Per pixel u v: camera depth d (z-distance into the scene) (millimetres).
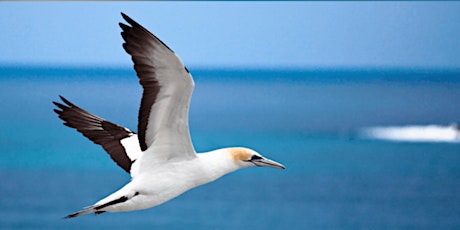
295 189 40875
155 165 10672
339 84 183000
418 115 78938
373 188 41125
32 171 45125
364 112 89000
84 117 12164
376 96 129125
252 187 41188
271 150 58406
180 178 10750
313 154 54719
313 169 47656
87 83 180875
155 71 9766
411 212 35219
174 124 10328
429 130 64562
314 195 39188
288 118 84062
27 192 39125
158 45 9484
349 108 98688
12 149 53562
